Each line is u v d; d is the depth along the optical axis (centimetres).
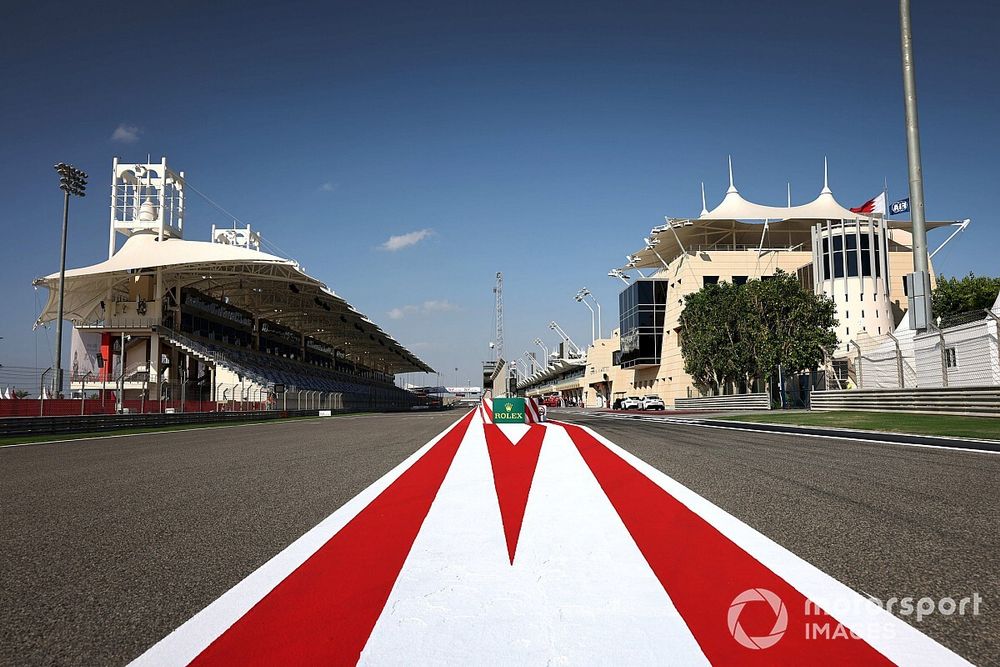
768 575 337
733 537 420
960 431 1220
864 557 370
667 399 6097
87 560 391
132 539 445
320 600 310
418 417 3553
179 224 5241
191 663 242
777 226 6300
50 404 2558
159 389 3741
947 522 456
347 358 10744
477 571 353
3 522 512
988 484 623
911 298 1575
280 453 1110
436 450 1082
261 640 262
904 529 436
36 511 561
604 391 8569
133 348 4662
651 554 382
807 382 4416
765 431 1563
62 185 2870
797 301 3875
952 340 1948
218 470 853
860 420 1714
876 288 4709
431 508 540
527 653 247
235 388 4153
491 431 1606
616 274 7244
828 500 547
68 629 279
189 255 4538
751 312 3872
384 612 292
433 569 358
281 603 306
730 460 863
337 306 6625
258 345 6378
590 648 251
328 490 654
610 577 338
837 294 4756
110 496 639
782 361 3791
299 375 6322
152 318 4578
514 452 1011
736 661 237
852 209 6306
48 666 242
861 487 613
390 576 346
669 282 6228
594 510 520
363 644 257
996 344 1722
